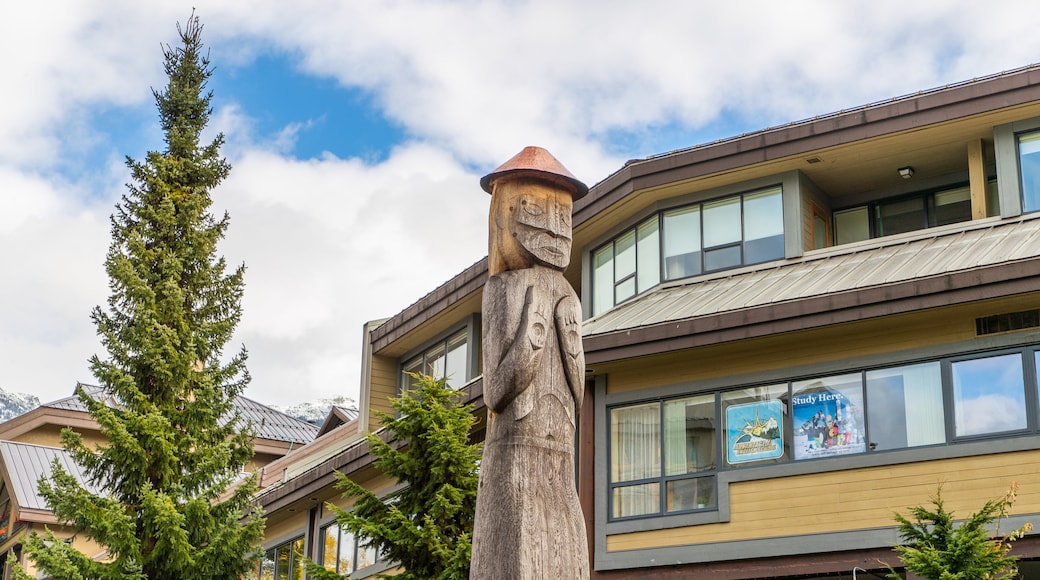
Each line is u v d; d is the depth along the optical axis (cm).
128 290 2275
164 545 2112
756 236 2556
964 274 1981
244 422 5069
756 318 2162
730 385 2242
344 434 3634
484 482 926
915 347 2092
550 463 930
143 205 2375
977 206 2398
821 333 2167
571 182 1015
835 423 2138
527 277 977
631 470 2298
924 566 1502
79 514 2122
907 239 2397
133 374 2267
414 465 1888
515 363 936
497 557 891
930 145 2458
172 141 2469
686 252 2623
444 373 3288
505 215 997
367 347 3538
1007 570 1571
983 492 1966
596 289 2839
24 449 4625
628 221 2762
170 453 2200
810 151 2484
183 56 2570
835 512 2083
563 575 898
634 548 2242
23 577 2211
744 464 2198
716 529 2180
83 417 4925
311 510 3234
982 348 2033
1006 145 2355
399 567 1881
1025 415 1977
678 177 2602
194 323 2342
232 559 2181
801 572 2088
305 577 3216
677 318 2253
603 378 2370
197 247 2361
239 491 2280
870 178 2598
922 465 2031
